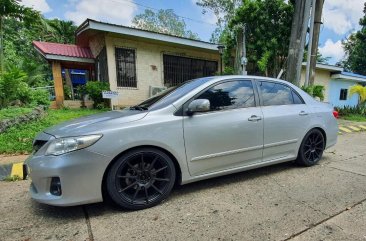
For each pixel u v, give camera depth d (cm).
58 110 997
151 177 277
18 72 794
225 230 231
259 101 357
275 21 1118
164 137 278
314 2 933
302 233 224
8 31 1823
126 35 1035
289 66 873
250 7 1106
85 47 1321
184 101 300
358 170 402
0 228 240
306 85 999
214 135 308
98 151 246
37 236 226
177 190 323
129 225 241
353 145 607
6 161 458
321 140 430
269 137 357
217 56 1363
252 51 1175
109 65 1052
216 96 323
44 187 246
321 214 257
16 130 623
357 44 2648
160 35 1084
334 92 1814
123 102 1102
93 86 1033
